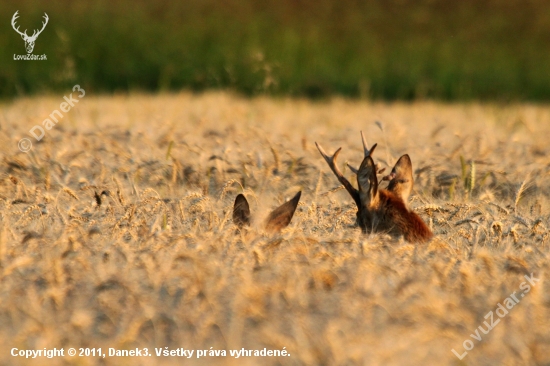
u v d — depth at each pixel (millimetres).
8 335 16594
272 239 22891
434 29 109438
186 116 50750
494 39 106625
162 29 98375
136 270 20078
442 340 16484
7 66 83000
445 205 28672
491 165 36469
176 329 16891
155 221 24578
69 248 21047
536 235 25547
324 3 117250
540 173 35094
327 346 15688
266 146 38719
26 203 28531
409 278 18969
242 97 73938
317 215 27609
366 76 90625
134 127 43156
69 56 86375
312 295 18469
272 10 113000
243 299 17875
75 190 30719
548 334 17109
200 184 33156
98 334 16734
